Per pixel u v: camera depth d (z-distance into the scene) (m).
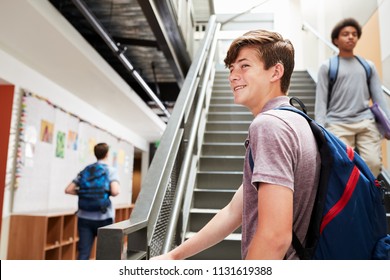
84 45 4.27
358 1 4.32
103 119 7.56
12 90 4.21
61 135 5.46
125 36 5.23
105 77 5.07
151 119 8.12
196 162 2.86
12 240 4.11
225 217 1.01
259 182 0.71
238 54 0.91
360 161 0.79
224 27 9.39
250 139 0.78
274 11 9.20
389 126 2.30
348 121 2.38
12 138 4.19
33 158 4.59
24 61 4.45
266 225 0.66
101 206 3.31
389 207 2.46
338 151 0.77
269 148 0.72
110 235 0.86
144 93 7.84
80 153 6.26
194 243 0.98
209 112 4.23
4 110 4.18
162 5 3.96
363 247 0.71
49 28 3.58
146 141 11.56
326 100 2.46
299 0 8.88
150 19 4.00
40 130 4.78
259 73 0.88
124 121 8.45
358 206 0.72
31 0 3.12
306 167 0.75
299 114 0.81
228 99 4.57
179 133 1.78
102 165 3.44
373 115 2.37
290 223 0.67
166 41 4.67
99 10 4.50
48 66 4.67
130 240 1.14
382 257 0.71
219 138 3.63
